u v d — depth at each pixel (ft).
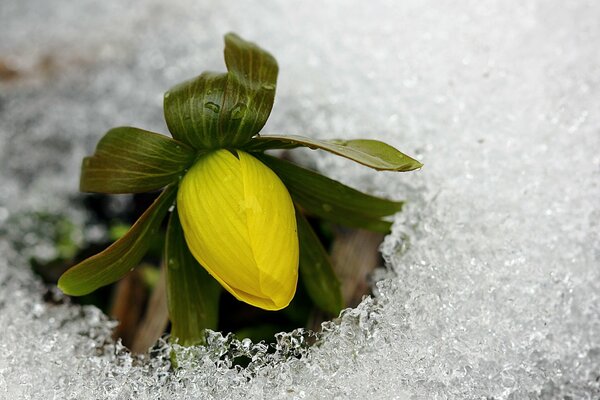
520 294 0.60
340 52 0.69
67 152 0.74
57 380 0.59
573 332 0.60
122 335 0.67
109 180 0.59
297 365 0.58
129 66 0.75
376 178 0.64
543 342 0.60
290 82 0.69
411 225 0.62
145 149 0.58
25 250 0.71
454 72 0.66
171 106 0.58
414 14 0.69
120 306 0.68
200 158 0.59
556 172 0.63
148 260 0.69
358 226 0.62
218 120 0.58
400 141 0.65
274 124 0.68
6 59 0.76
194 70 0.73
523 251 0.61
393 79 0.67
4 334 0.61
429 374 0.58
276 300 0.57
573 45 0.67
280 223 0.57
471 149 0.64
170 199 0.60
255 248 0.56
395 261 0.61
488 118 0.64
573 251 0.61
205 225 0.57
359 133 0.66
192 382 0.58
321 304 0.62
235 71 0.58
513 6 0.69
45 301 0.68
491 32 0.68
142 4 0.77
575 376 0.60
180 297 0.60
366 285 0.64
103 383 0.58
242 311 0.66
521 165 0.63
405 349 0.58
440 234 0.61
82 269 0.57
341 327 0.59
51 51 0.76
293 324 0.65
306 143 0.57
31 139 0.74
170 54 0.75
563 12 0.68
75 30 0.77
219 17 0.75
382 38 0.69
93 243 0.71
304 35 0.71
